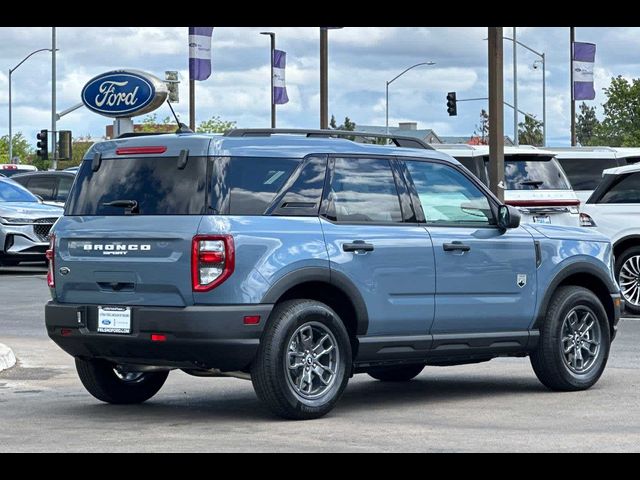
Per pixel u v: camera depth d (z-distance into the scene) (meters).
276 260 10.83
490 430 10.48
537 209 25.78
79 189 11.57
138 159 11.23
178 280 10.69
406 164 12.08
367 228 11.55
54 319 11.41
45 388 13.34
